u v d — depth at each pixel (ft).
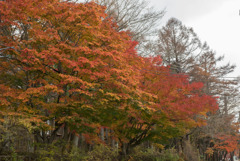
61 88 45.78
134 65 55.77
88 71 44.01
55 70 47.37
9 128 39.47
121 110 55.36
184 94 65.51
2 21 45.29
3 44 44.14
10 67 49.93
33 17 45.16
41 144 47.09
